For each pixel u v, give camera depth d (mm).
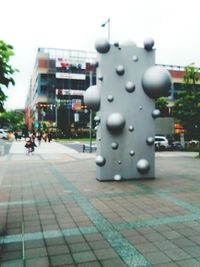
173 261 4555
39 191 9789
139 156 11969
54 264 4488
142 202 8250
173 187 10398
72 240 5426
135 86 11836
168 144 31531
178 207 7688
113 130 11445
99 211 7348
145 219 6656
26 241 5395
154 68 11648
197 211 7297
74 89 79000
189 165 17000
